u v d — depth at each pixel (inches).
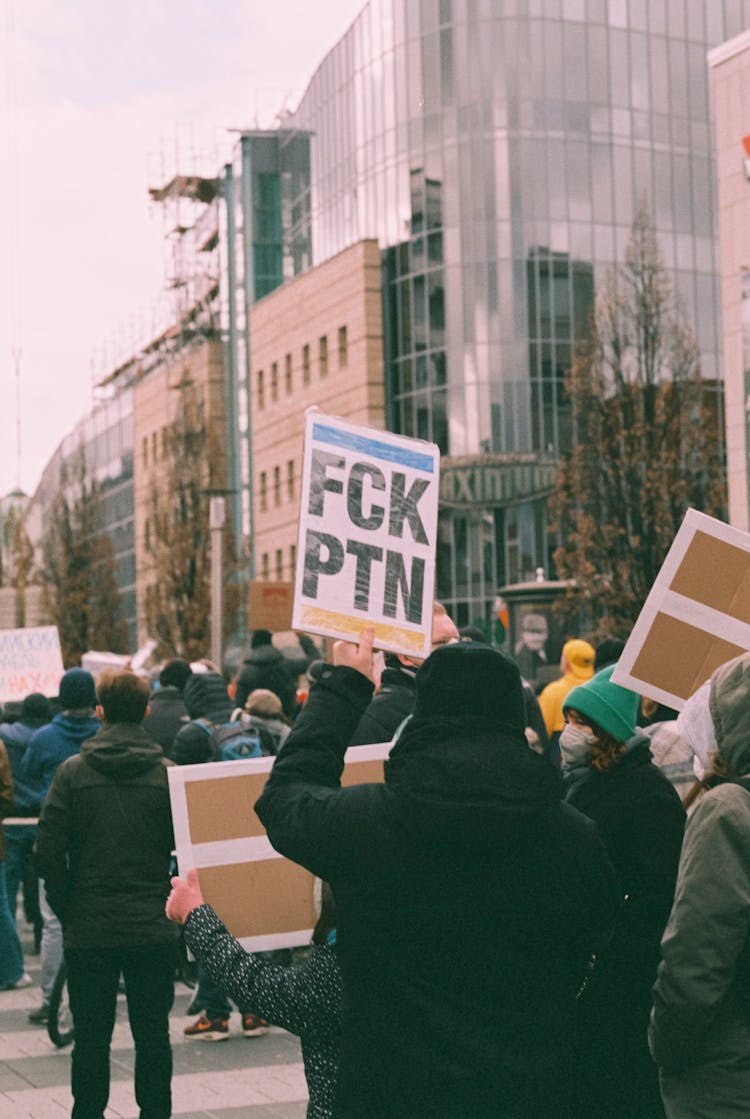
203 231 3533.5
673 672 200.5
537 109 2481.5
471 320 2479.1
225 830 176.4
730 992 144.3
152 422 3816.4
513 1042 130.1
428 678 135.6
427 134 2539.4
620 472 1651.1
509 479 2427.4
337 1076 138.8
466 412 2475.4
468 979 130.2
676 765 266.8
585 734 208.8
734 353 1300.4
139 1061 269.3
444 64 2522.1
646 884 201.5
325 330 2783.0
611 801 204.5
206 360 3383.4
